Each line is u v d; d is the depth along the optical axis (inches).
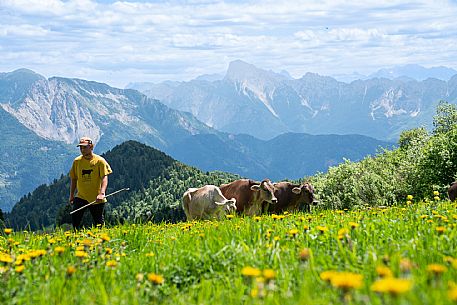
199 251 266.1
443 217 334.0
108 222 527.8
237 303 192.1
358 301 157.3
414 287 166.1
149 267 257.9
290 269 225.6
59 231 441.4
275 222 368.5
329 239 278.8
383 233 297.3
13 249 332.2
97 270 239.9
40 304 193.9
